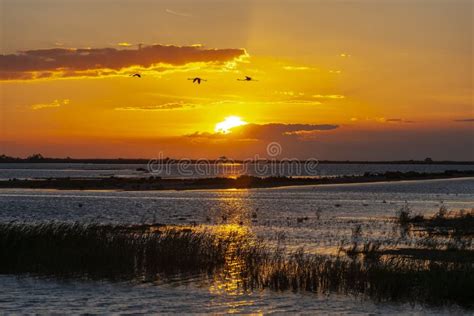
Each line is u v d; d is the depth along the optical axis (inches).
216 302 1077.1
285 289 1175.0
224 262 1400.1
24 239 1423.5
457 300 1057.5
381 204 3609.7
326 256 1482.5
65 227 1529.3
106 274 1264.8
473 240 1814.7
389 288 1099.9
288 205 3535.9
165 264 1322.6
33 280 1239.5
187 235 1568.7
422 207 3376.0
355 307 1043.9
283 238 1884.8
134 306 1042.7
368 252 1528.1
